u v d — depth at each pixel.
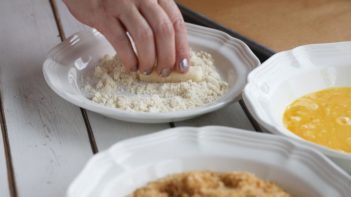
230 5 1.10
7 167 0.76
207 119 0.82
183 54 0.85
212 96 0.84
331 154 0.68
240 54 0.90
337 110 0.79
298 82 0.82
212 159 0.68
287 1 1.11
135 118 0.78
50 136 0.80
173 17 0.85
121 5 0.83
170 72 0.86
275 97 0.79
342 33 1.01
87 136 0.80
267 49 0.96
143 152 0.68
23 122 0.82
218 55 0.91
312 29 1.02
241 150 0.69
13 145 0.78
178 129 0.70
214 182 0.64
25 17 1.08
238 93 0.81
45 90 0.88
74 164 0.75
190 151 0.69
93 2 0.84
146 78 0.86
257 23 1.04
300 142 0.69
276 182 0.67
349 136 0.74
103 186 0.65
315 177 0.65
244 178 0.64
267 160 0.67
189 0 1.13
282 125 0.76
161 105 0.82
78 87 0.87
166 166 0.68
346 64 0.84
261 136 0.69
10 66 0.94
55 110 0.84
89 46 0.93
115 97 0.83
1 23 1.06
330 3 1.10
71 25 1.06
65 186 0.72
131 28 0.83
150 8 0.83
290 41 0.99
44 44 1.00
